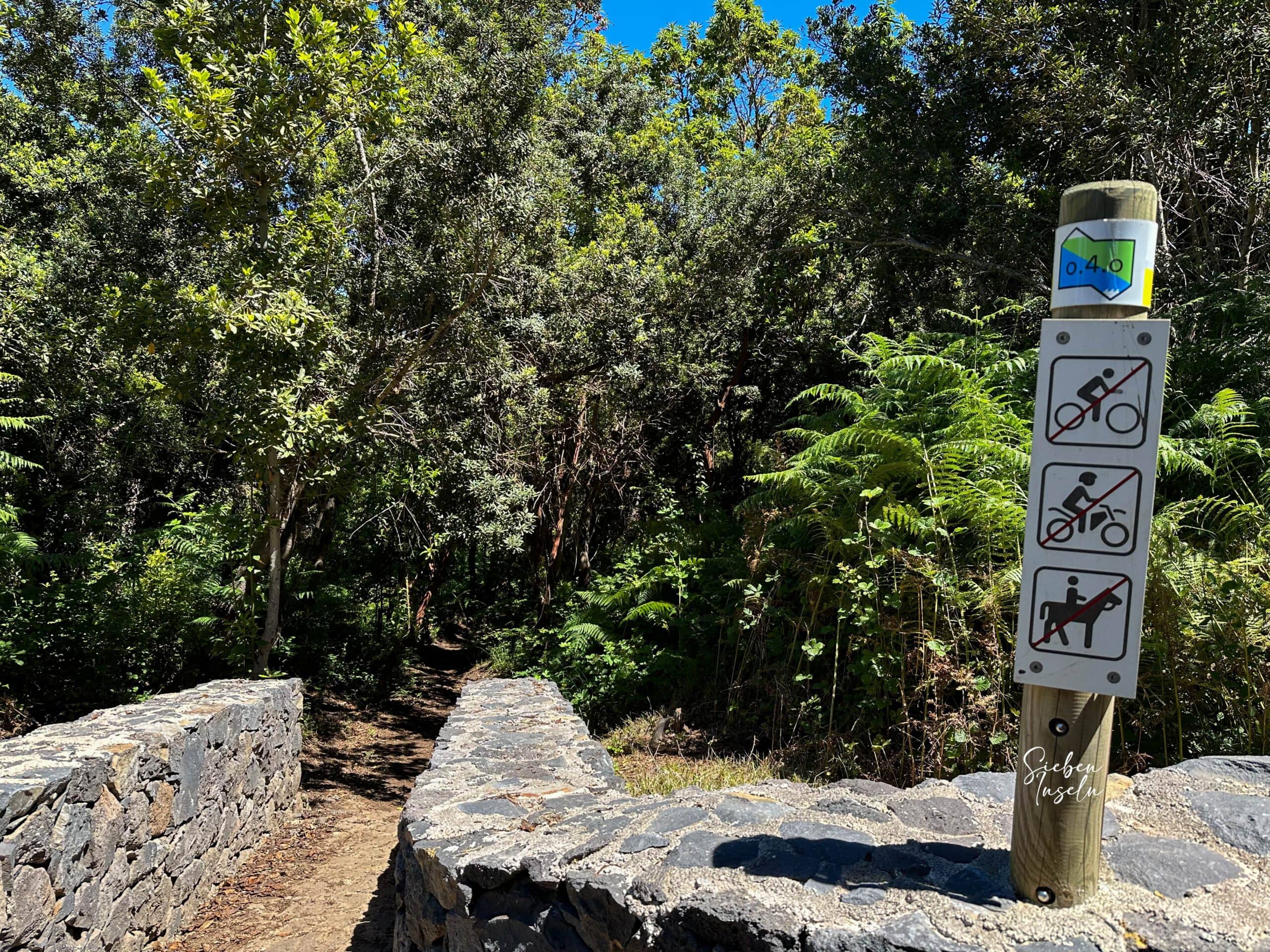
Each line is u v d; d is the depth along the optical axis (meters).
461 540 11.95
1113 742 4.86
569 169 11.79
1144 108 7.71
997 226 9.39
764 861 2.41
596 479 14.62
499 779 4.25
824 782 5.34
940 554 5.59
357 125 8.45
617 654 8.61
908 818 2.74
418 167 9.88
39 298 10.27
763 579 7.13
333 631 13.26
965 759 4.93
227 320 7.43
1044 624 1.95
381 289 9.96
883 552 5.71
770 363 14.29
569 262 11.52
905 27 10.86
